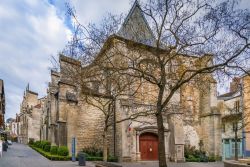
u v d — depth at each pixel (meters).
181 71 16.34
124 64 17.61
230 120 39.16
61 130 32.16
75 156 29.33
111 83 21.14
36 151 44.03
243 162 18.52
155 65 16.94
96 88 23.64
